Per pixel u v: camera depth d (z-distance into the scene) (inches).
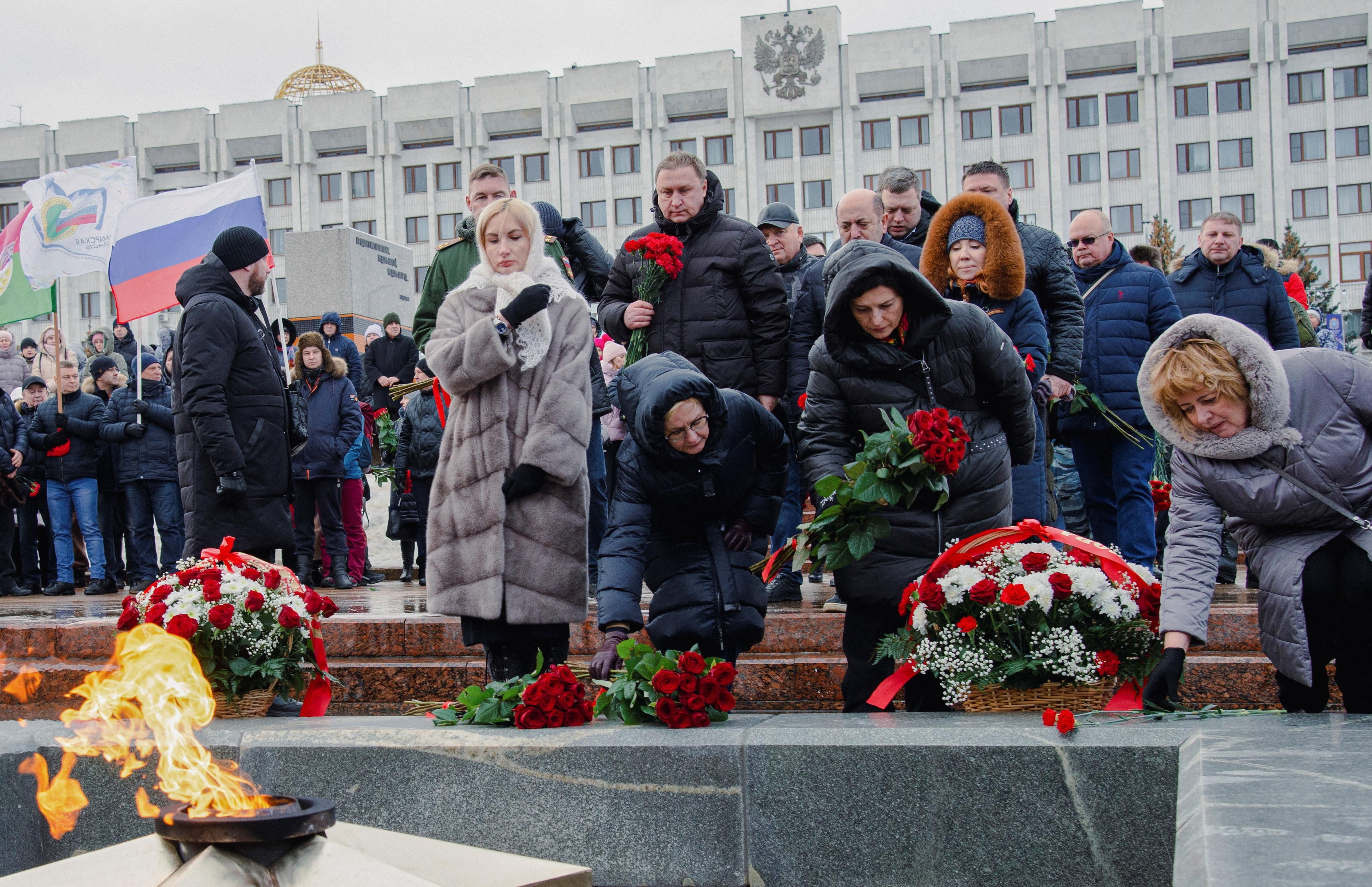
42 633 228.8
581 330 172.1
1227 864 62.4
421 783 124.7
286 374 288.8
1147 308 234.7
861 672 155.6
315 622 165.6
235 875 55.2
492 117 2116.1
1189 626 129.2
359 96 2145.7
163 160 2223.2
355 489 355.9
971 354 151.5
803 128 2037.4
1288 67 1889.8
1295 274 343.0
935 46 1984.5
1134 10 1913.1
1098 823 109.2
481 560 162.2
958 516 152.0
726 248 216.8
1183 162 1925.4
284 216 2191.2
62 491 352.8
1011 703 138.9
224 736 129.4
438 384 179.6
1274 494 127.5
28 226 412.8
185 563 170.9
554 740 123.2
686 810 119.0
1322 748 97.4
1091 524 243.3
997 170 219.3
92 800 128.9
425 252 2151.8
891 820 114.3
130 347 519.8
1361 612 126.9
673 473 153.2
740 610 155.2
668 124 2076.8
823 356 157.4
